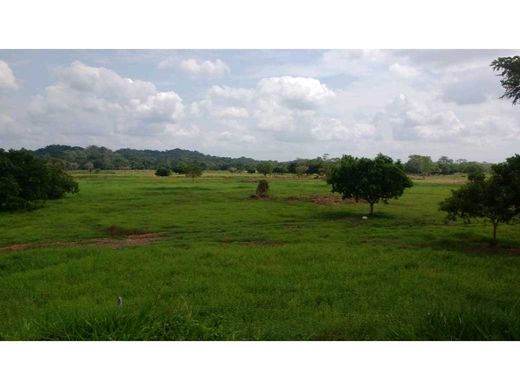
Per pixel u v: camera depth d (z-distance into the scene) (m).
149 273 14.34
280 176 94.88
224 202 38.62
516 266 14.91
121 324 6.64
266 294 11.73
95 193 45.69
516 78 16.12
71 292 12.41
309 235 22.30
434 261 15.70
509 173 18.69
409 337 6.62
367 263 15.50
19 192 33.41
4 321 9.41
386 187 30.75
